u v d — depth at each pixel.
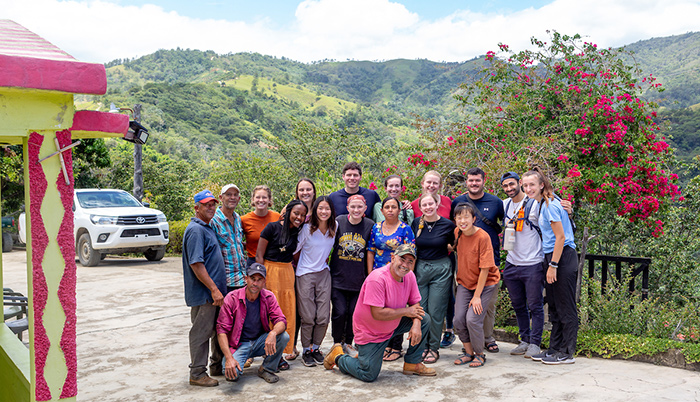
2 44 2.91
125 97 132.88
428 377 4.63
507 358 5.18
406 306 4.67
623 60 11.20
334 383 4.55
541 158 8.61
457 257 5.23
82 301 8.25
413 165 8.16
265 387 4.46
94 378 4.74
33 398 2.83
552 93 11.01
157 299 8.41
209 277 4.43
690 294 11.66
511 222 5.19
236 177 23.28
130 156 25.09
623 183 10.23
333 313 5.23
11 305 5.32
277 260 5.09
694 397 3.90
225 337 4.49
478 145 8.73
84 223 11.87
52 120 2.79
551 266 4.82
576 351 5.20
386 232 5.14
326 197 5.12
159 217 12.55
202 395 4.28
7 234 16.61
